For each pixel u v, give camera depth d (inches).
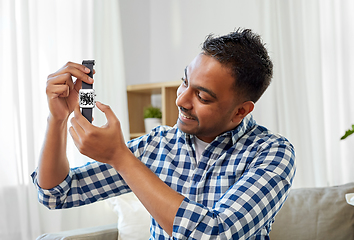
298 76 87.1
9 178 72.0
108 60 92.4
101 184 37.1
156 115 92.9
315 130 86.9
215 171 34.5
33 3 77.3
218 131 33.8
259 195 27.5
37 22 77.8
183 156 36.7
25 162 74.5
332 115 86.7
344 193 59.7
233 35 32.5
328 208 58.4
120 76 92.5
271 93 88.0
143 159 38.5
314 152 87.4
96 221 85.7
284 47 87.8
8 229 71.4
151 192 25.2
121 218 63.6
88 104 25.7
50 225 77.5
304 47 88.1
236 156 34.3
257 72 31.8
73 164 82.5
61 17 84.0
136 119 98.9
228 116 32.5
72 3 85.7
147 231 61.8
